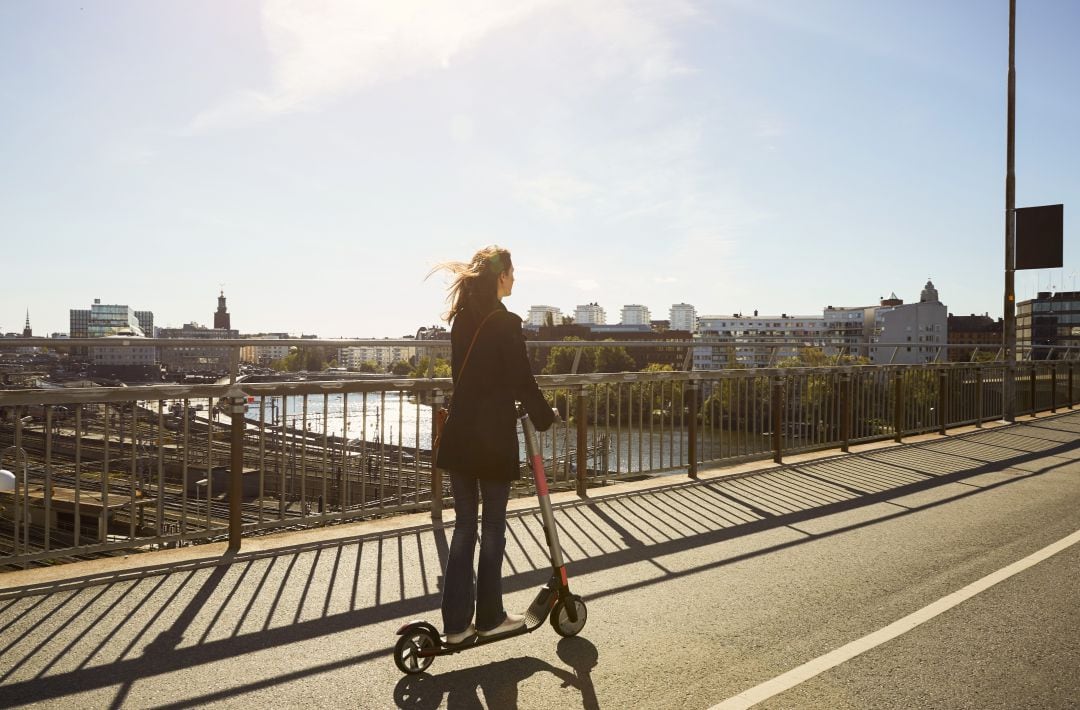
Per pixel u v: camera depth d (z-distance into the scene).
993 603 4.30
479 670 3.42
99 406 4.95
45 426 4.78
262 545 5.39
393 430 6.24
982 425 14.14
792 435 10.05
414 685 3.26
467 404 3.56
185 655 3.56
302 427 5.79
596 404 7.63
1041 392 17.02
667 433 8.34
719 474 8.54
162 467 5.14
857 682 3.27
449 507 6.73
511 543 5.65
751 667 3.43
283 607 4.23
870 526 6.25
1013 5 14.93
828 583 4.70
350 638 3.79
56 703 3.06
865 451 10.57
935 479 8.50
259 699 3.12
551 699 3.12
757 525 6.27
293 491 5.83
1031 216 15.19
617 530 6.07
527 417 3.77
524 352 3.59
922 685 3.24
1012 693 3.16
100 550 4.94
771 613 4.16
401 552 5.35
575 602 3.78
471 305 3.64
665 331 118.94
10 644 3.66
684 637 3.80
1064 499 7.39
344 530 5.80
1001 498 7.44
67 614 4.07
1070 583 4.68
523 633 3.60
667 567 5.05
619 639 3.79
